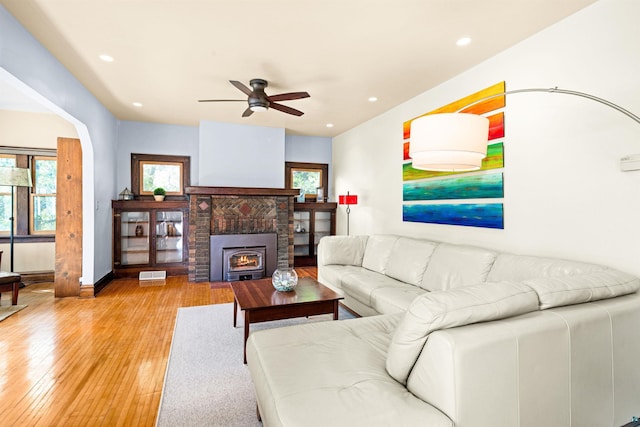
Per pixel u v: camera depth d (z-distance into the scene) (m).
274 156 6.05
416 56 3.16
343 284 3.78
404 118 4.52
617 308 1.66
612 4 2.22
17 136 5.00
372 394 1.34
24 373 2.40
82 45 3.00
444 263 3.06
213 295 4.55
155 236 5.60
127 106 4.85
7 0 2.33
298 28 2.69
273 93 4.20
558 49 2.57
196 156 6.09
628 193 2.16
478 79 3.32
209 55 3.18
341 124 5.82
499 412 1.30
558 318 1.48
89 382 2.29
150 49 3.07
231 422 1.89
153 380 2.33
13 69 2.55
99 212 4.69
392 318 2.32
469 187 3.41
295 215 6.63
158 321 3.50
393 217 4.79
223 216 5.44
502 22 2.58
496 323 1.39
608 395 1.63
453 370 1.22
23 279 5.07
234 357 2.70
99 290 4.67
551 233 2.63
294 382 1.45
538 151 2.73
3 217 5.10
